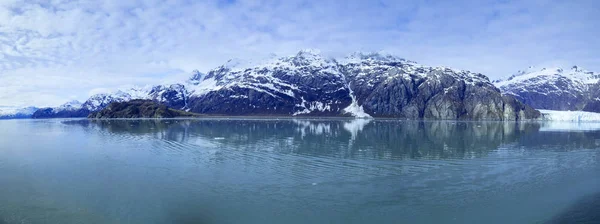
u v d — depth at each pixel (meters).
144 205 38.25
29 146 82.19
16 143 88.62
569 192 42.06
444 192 42.22
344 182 46.69
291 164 58.62
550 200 39.28
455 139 101.88
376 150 75.44
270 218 34.53
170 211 36.47
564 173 51.91
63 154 69.44
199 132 125.00
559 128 162.62
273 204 38.25
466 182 46.69
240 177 49.38
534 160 62.75
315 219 34.31
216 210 36.72
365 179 48.28
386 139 100.94
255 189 43.56
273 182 46.72
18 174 51.72
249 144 86.25
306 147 80.38
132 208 37.41
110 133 120.00
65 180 48.22
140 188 44.25
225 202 39.00
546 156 67.31
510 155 68.56
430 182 46.66
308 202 38.91
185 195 41.41
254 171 53.19
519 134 122.12
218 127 159.00
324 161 61.34
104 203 38.84
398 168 55.34
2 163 59.91
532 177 49.41
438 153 71.00
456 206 37.56
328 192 42.28
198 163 59.62
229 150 75.00
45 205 38.44
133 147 79.75
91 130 136.38
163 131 129.62
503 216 34.81
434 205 37.84
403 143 89.88
